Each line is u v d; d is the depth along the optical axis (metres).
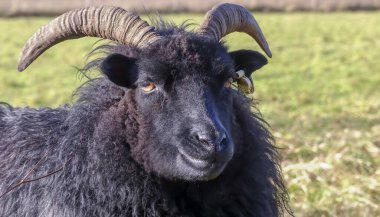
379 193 2.14
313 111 3.60
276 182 1.54
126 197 1.40
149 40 1.40
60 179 1.43
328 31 8.70
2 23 10.05
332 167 2.31
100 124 1.42
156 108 1.36
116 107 1.42
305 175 2.25
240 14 1.52
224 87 1.39
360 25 9.35
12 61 6.31
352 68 5.50
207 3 11.16
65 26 1.49
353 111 3.60
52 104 3.83
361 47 7.04
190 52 1.35
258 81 4.84
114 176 1.40
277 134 2.86
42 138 1.54
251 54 1.49
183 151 1.32
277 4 12.00
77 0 11.70
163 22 1.52
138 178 1.40
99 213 1.40
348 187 2.15
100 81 1.48
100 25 1.46
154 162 1.38
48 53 6.96
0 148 1.59
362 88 4.49
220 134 1.30
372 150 2.55
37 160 1.50
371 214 1.99
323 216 2.00
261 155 1.48
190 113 1.33
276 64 5.86
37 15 11.38
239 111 1.47
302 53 6.65
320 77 5.05
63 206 1.41
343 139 2.74
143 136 1.38
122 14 1.44
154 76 1.35
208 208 1.43
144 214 1.40
